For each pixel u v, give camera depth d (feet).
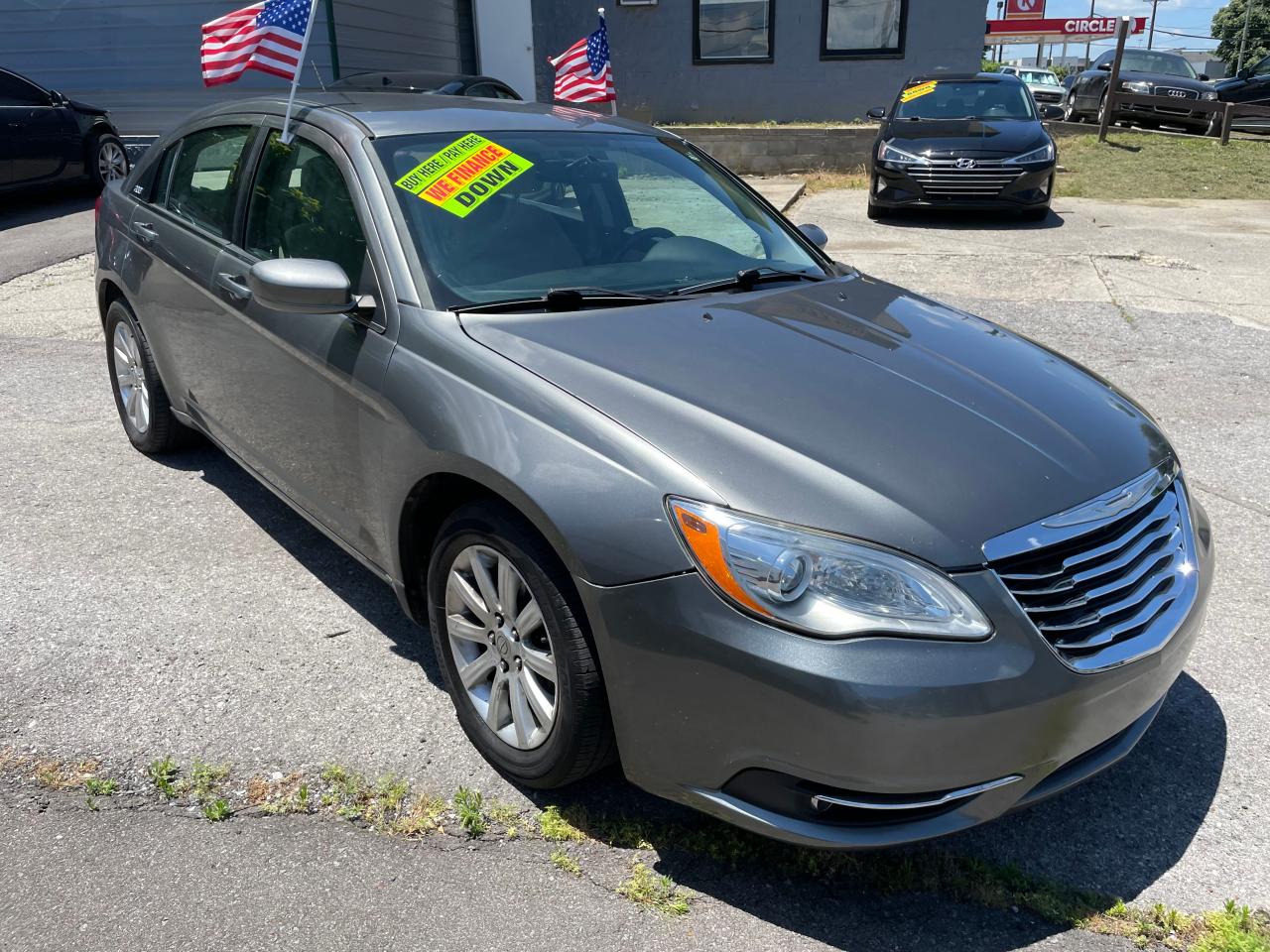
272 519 14.26
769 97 57.93
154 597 12.14
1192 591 8.72
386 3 46.16
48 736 9.64
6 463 15.87
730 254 12.17
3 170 34.55
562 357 9.02
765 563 7.24
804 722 7.15
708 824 8.80
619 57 58.08
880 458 7.96
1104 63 68.33
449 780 9.26
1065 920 7.93
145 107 44.93
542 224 11.25
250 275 10.15
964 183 36.86
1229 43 262.67
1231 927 7.82
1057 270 30.09
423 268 10.12
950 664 7.14
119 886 8.00
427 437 9.09
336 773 9.23
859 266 30.48
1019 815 9.12
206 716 10.00
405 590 10.14
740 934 7.73
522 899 7.98
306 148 11.89
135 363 15.84
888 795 7.34
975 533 7.53
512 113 12.81
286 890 8.01
